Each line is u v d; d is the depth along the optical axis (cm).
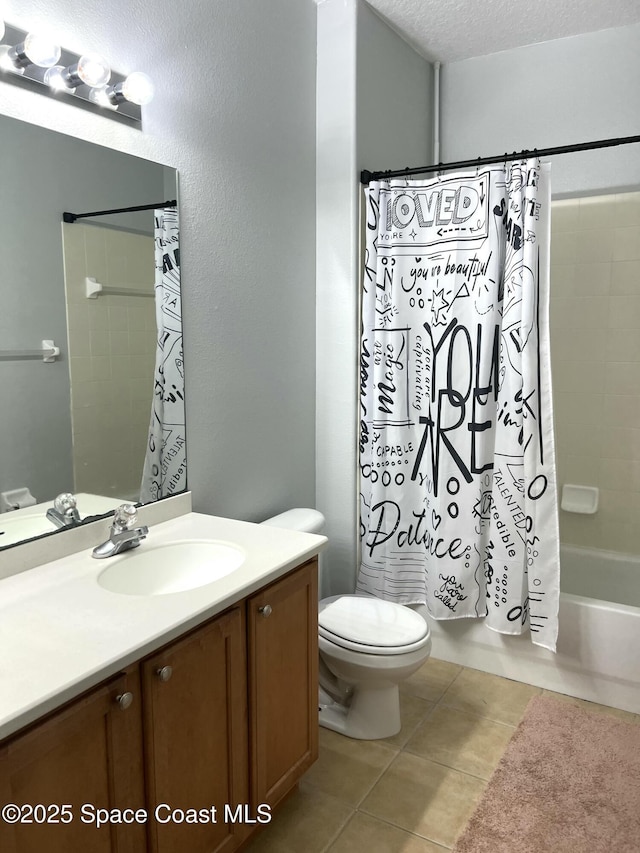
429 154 328
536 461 236
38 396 160
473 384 247
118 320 180
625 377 309
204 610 139
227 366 226
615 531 319
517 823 183
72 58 162
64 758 113
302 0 251
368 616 224
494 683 259
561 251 315
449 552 257
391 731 223
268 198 241
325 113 264
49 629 128
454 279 246
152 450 195
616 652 238
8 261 151
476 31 288
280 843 177
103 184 173
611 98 290
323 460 284
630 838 177
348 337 270
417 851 174
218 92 212
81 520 172
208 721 147
